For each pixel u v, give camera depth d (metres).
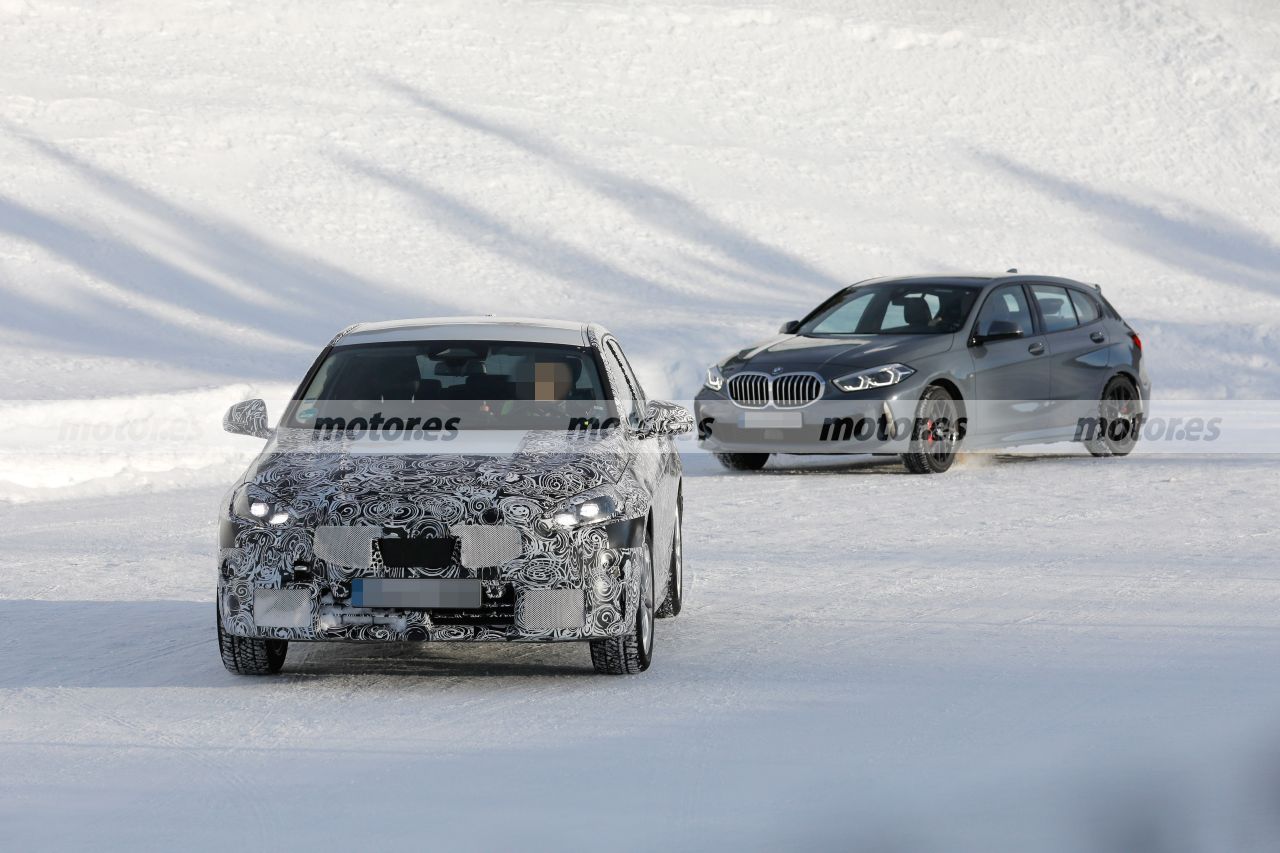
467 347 30.58
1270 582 34.94
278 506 25.50
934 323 58.69
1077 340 62.03
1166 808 19.12
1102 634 29.73
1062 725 23.12
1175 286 182.88
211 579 37.53
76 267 139.75
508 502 25.28
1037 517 46.31
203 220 160.75
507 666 27.94
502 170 188.88
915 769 20.94
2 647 29.59
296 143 186.50
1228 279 188.50
